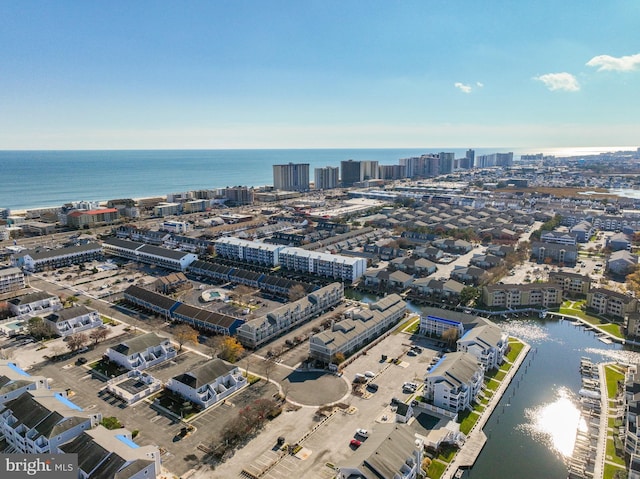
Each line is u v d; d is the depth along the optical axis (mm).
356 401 170375
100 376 187625
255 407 160875
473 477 136375
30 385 163875
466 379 169125
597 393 178125
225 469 134625
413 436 136500
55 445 134375
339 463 137250
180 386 173375
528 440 153500
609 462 140500
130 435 143250
